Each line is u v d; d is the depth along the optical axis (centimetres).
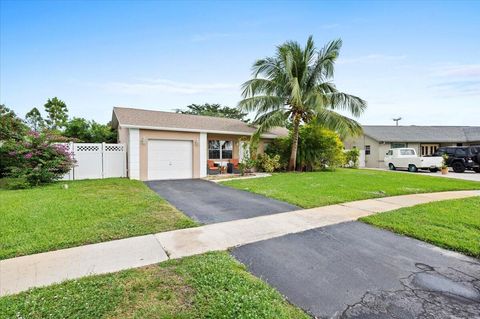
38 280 296
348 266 344
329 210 632
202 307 244
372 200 749
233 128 1548
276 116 1420
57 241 403
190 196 816
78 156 1131
